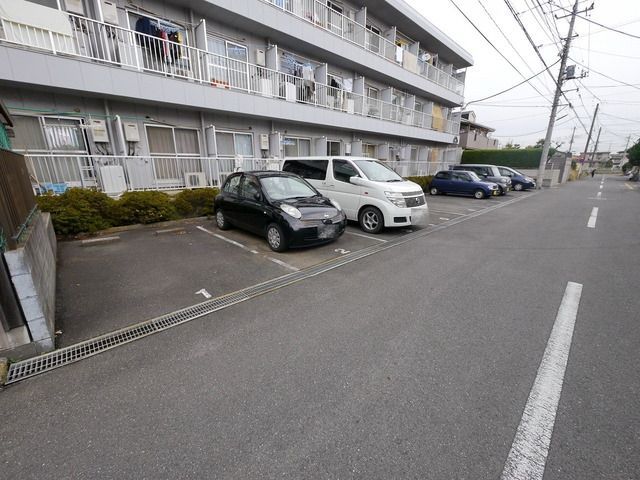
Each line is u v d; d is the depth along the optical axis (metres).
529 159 23.83
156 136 8.18
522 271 4.43
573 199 13.45
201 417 1.84
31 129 6.36
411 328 2.88
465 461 1.57
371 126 13.80
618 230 7.17
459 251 5.43
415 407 1.92
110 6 6.75
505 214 9.59
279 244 5.07
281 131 11.20
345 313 3.17
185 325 2.92
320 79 11.76
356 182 6.68
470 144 31.12
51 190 5.88
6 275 2.24
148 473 1.50
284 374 2.23
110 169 6.78
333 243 5.86
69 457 1.59
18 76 5.43
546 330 2.84
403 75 15.31
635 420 1.81
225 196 6.36
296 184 6.03
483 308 3.28
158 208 6.90
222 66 8.70
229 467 1.53
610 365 2.33
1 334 2.27
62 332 2.77
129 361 2.38
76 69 5.98
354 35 13.32
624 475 1.49
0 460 1.56
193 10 8.30
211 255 5.01
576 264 4.74
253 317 3.08
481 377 2.20
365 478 1.48
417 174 18.72
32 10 5.50
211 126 8.62
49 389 2.08
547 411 1.88
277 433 1.73
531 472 1.51
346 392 2.05
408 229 7.16
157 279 4.02
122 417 1.84
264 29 9.45
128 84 6.67
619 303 3.40
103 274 4.16
